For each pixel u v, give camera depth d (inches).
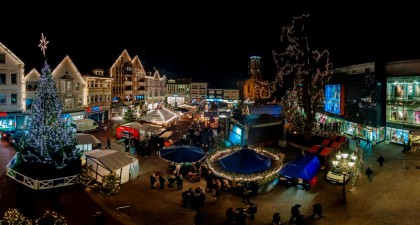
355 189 920.9
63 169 924.6
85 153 978.7
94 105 2208.4
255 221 716.0
